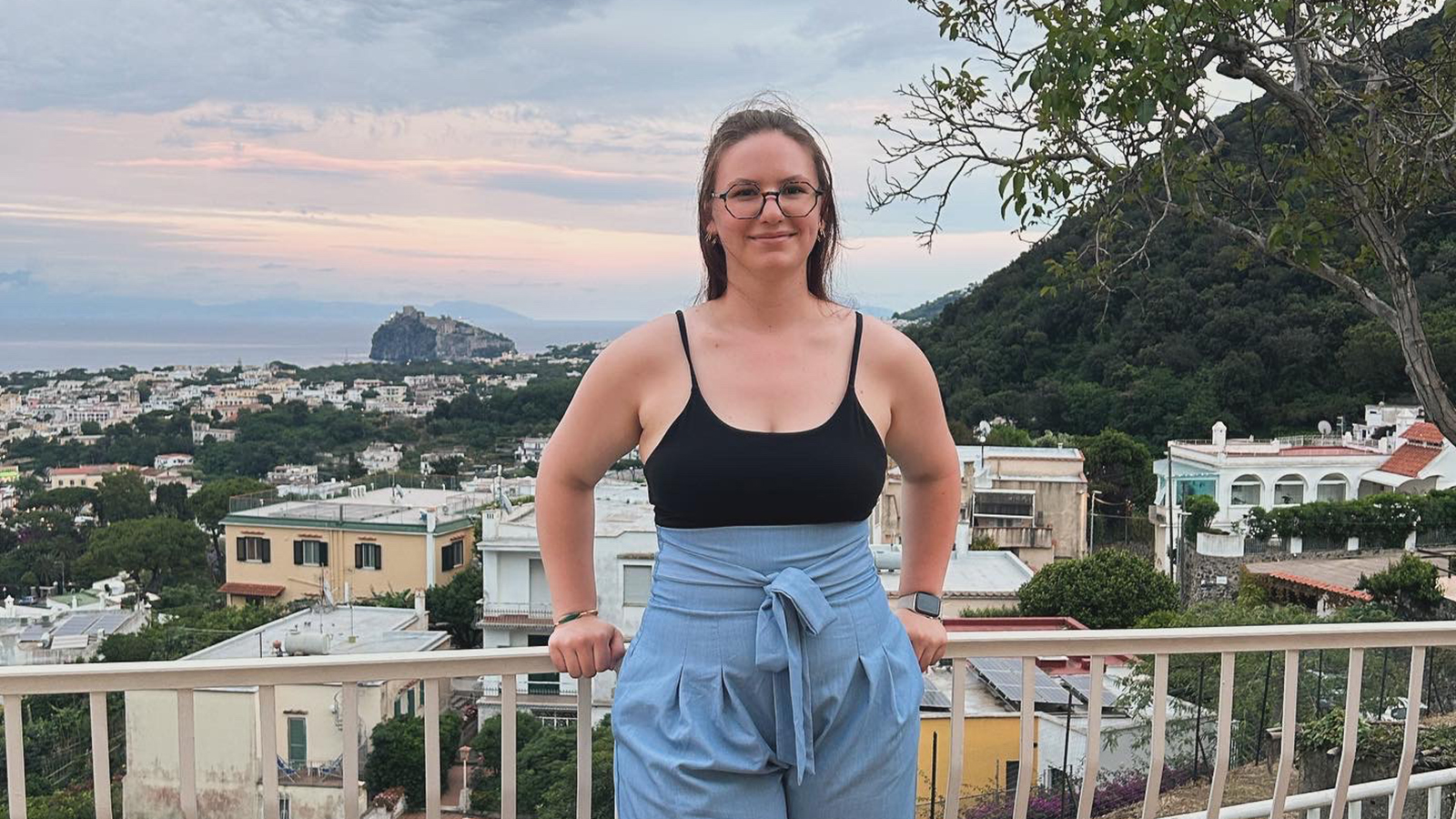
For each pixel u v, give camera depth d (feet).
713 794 5.35
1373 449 109.91
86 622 83.51
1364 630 7.73
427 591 93.45
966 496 89.15
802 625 5.34
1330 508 93.04
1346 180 14.90
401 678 6.46
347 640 65.98
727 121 5.71
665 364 5.54
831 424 5.46
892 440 6.06
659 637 5.58
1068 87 13.84
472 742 45.11
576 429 5.70
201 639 76.79
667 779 5.42
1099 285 16.58
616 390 5.57
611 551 58.70
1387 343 118.52
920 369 5.88
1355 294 15.83
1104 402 127.75
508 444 308.60
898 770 5.67
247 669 6.24
